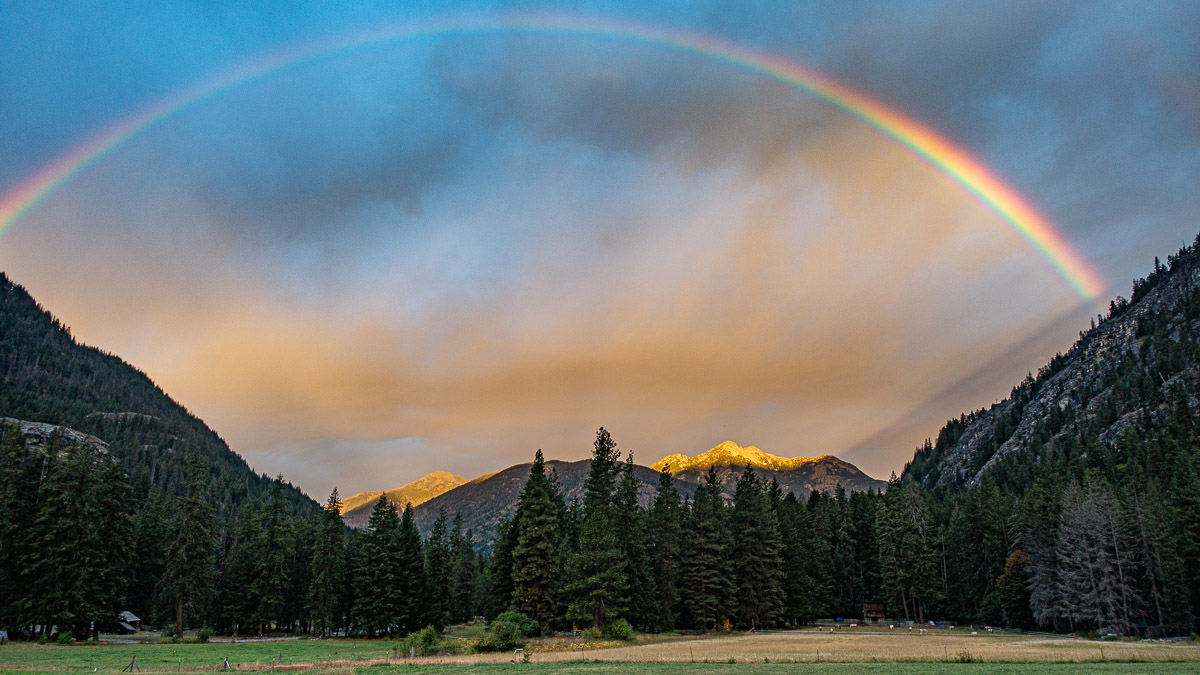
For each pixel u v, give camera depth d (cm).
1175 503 9156
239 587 9444
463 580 13375
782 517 11700
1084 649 5769
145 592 10019
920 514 12606
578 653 5569
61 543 7225
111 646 6656
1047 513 9906
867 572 13162
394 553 9219
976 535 11894
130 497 9319
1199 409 17438
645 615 8656
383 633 9212
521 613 7644
